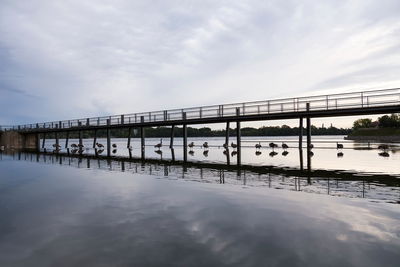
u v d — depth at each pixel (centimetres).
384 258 411
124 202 780
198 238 500
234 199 786
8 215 669
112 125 3338
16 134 4853
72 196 873
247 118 2442
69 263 414
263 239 490
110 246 472
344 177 1145
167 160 2069
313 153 2394
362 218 595
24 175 1378
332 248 448
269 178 1155
